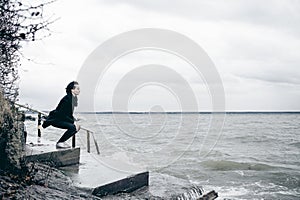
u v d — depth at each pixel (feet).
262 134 198.80
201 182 57.72
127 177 25.18
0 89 19.60
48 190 19.25
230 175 65.46
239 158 94.58
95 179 23.97
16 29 16.63
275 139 162.50
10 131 20.07
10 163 19.52
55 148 28.19
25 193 17.34
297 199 47.60
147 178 27.89
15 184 17.93
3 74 19.38
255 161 87.40
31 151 25.93
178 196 26.71
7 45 17.24
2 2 16.08
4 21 16.39
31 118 31.45
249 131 233.55
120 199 23.02
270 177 63.98
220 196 46.60
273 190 52.85
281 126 328.49
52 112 31.09
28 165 21.85
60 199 18.28
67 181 22.47
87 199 19.92
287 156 101.55
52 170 23.76
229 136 178.91
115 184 23.80
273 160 91.35
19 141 20.99
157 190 27.27
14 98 21.20
